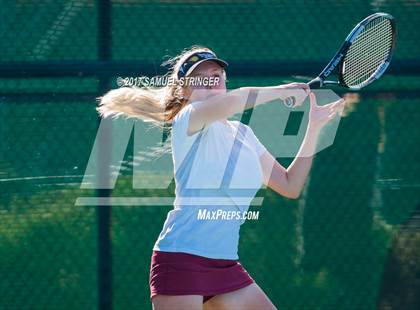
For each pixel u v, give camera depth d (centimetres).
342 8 1503
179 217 1151
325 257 1522
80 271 1478
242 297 1182
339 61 1276
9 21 1448
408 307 1521
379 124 1518
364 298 1527
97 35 1459
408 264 1527
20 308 1479
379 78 1498
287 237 1521
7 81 1431
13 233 1473
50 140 1458
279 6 1495
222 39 1485
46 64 1434
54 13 1455
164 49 1470
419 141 1520
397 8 1518
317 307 1522
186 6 1476
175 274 1134
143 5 1465
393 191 1521
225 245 1159
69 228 1474
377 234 1522
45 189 1468
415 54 1516
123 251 1479
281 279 1521
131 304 1479
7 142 1452
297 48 1499
